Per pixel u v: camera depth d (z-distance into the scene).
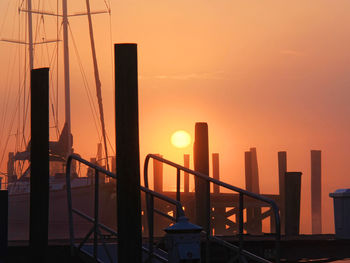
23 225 138.88
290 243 36.19
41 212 31.77
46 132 32.06
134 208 24.34
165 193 151.88
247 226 163.25
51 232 130.88
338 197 42.12
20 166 145.50
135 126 24.48
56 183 132.50
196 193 46.91
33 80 32.31
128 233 24.23
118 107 24.52
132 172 24.34
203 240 33.47
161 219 147.88
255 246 34.56
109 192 128.88
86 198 130.88
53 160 134.50
